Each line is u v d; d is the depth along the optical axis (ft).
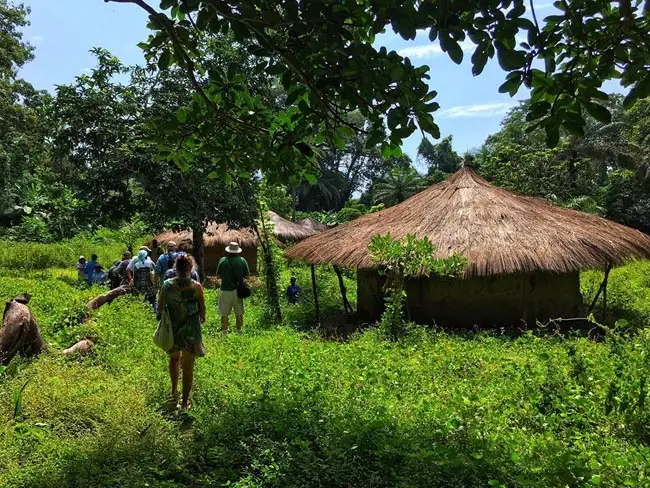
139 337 27.99
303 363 23.39
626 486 11.87
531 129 11.78
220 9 11.94
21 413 17.19
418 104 12.15
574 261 32.94
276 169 16.05
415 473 12.59
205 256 77.30
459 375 22.31
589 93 11.28
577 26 11.32
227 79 15.15
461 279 36.01
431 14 10.23
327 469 13.16
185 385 19.51
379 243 31.19
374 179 215.31
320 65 12.40
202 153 16.58
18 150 74.49
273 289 41.65
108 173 56.08
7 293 41.42
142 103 57.72
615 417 16.02
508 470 12.61
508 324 36.04
